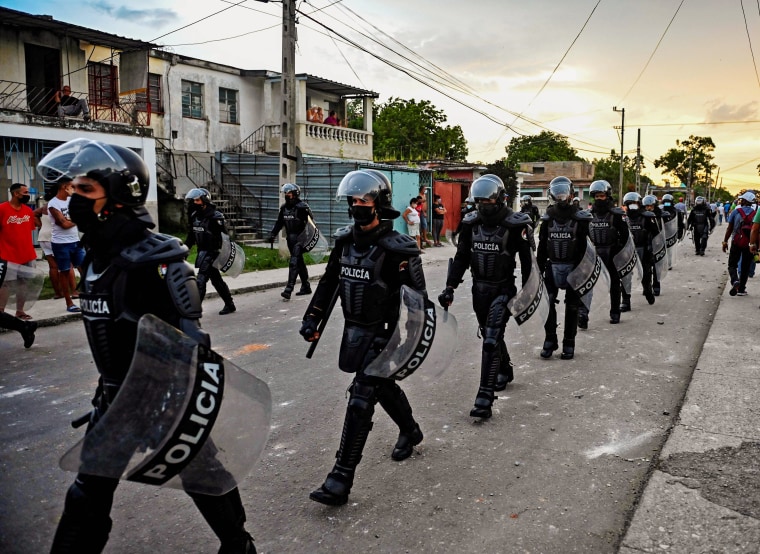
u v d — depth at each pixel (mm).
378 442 4410
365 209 3461
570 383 5727
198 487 2363
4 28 16688
